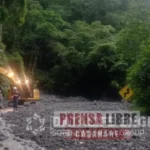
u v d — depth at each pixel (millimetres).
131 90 25141
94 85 58688
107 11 69312
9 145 13680
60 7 69625
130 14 41656
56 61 59094
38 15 58875
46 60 59938
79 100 50719
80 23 63875
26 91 34469
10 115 22297
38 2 64812
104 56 55188
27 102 34250
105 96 56906
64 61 57375
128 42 38219
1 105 30391
